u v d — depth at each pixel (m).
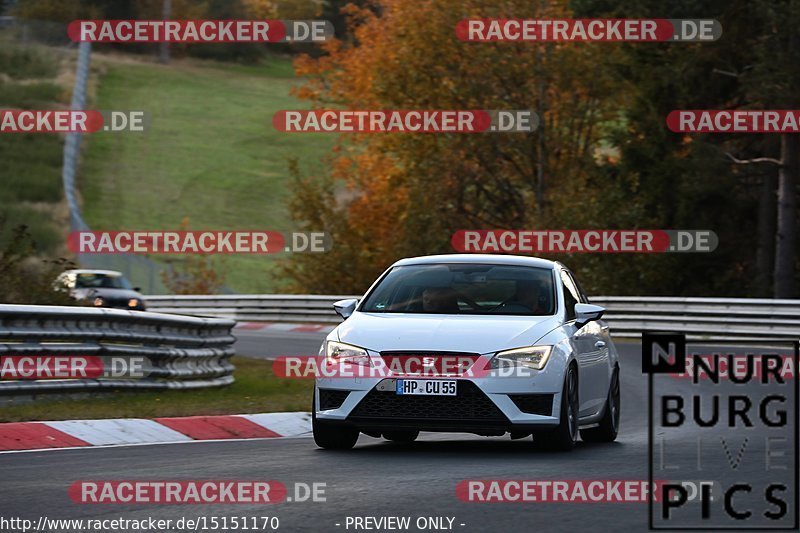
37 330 46.00
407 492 26.92
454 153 148.38
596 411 39.94
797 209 133.75
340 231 154.38
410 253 146.38
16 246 67.94
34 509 24.39
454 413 34.59
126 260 158.25
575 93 146.62
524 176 151.38
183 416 44.66
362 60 160.00
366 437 42.91
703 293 138.50
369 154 161.12
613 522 23.36
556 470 31.17
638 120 139.50
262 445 38.00
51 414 41.69
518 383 34.62
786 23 121.50
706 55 133.88
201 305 134.88
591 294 132.50
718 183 131.50
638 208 135.12
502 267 39.91
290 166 156.25
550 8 146.12
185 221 160.50
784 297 124.69
